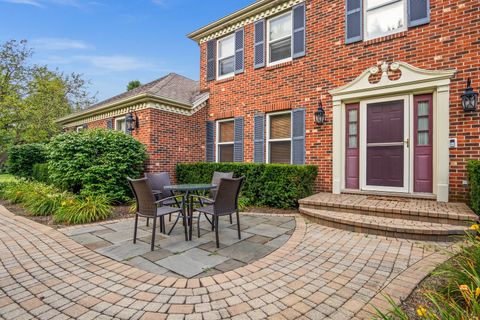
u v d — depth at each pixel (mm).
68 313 2068
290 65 6973
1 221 5008
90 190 6496
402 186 5352
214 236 4016
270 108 7320
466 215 3668
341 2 6113
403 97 5352
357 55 5852
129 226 4664
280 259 3098
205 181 7379
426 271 2658
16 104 13531
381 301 2170
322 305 2145
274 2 7176
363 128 5832
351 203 4754
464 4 4699
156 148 7746
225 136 8703
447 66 4840
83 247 3551
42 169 10461
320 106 6328
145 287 2465
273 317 1999
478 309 1616
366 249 3359
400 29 5406
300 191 5691
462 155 4648
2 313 2070
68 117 11570
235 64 8250
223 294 2334
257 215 5352
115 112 9297
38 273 2779
